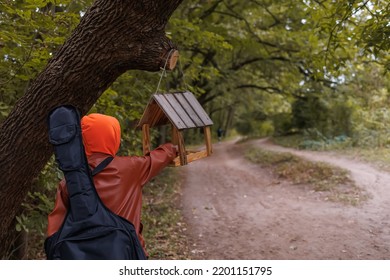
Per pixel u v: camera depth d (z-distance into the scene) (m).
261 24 17.27
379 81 19.31
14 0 4.82
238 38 14.77
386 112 20.30
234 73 19.48
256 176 16.34
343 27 7.04
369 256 6.70
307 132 23.42
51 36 4.98
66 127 2.54
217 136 47.97
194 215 10.49
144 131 3.25
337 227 8.34
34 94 3.19
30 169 3.25
